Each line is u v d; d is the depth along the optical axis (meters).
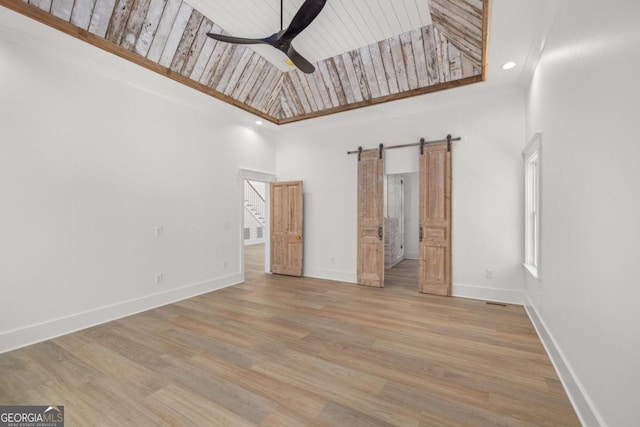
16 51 2.71
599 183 1.59
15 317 2.69
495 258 4.10
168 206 4.04
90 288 3.23
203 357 2.52
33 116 2.81
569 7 2.08
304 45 3.65
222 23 3.23
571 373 1.95
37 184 2.84
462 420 1.75
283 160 5.98
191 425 1.71
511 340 2.85
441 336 2.94
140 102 3.73
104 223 3.36
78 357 2.51
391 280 5.39
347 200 5.29
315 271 5.62
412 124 4.69
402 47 3.59
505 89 3.96
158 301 3.90
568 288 2.06
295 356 2.54
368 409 1.85
